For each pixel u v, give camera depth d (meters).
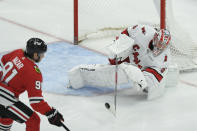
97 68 20.06
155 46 18.95
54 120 13.92
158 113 18.66
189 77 23.08
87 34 28.89
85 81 21.08
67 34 30.41
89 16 30.41
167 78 21.34
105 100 19.78
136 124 17.58
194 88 21.52
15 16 34.88
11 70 13.76
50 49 26.83
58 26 32.34
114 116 18.19
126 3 31.42
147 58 19.39
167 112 18.78
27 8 37.66
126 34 19.34
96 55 25.97
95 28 29.47
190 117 18.39
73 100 19.69
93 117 18.11
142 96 20.36
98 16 30.47
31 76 13.52
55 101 19.52
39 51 13.85
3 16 34.75
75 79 20.70
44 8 37.78
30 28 31.73
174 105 19.47
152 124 17.64
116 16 30.16
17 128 16.97
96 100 19.77
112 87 21.39
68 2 40.22
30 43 13.80
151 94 19.59
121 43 18.83
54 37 29.62
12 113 14.05
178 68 21.73
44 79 22.02
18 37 29.61
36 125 14.33
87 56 25.73
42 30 31.30
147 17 28.25
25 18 34.38
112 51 18.67
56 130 16.88
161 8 22.64
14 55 14.14
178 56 24.50
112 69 19.64
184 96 20.50
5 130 15.18
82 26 29.42
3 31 30.88
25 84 13.59
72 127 17.19
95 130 17.00
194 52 25.22
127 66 19.00
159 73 19.39
